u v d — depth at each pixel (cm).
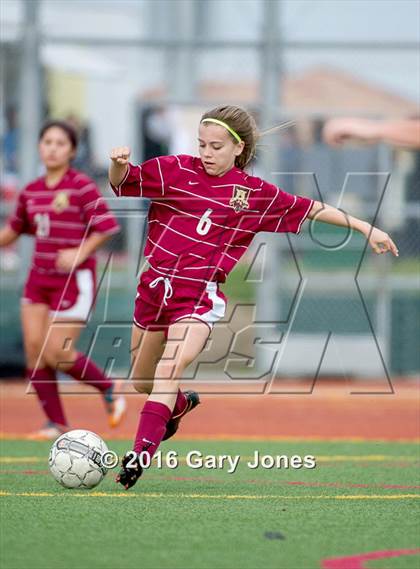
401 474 2656
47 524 1928
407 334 4766
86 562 1662
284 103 4919
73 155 3228
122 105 4656
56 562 1661
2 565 1641
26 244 4453
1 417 3756
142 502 2167
